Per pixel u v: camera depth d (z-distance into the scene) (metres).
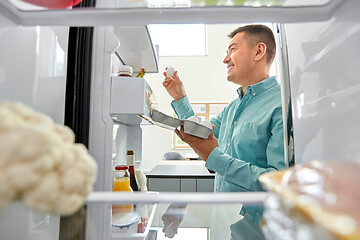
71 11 0.35
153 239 0.38
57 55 0.44
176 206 0.47
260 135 0.81
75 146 0.26
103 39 0.58
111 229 0.40
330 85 0.41
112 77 0.58
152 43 0.76
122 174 0.66
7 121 0.21
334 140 0.40
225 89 5.80
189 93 5.85
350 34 0.36
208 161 0.78
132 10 0.36
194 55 5.91
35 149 0.21
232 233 0.36
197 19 0.38
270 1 0.37
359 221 0.15
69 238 0.31
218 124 1.33
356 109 0.35
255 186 0.71
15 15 0.34
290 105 0.58
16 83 0.34
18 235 0.30
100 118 0.57
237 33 0.97
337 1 0.36
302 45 0.51
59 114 0.45
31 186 0.21
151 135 5.69
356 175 0.21
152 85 5.82
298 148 0.54
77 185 0.23
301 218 0.21
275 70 4.03
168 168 2.54
